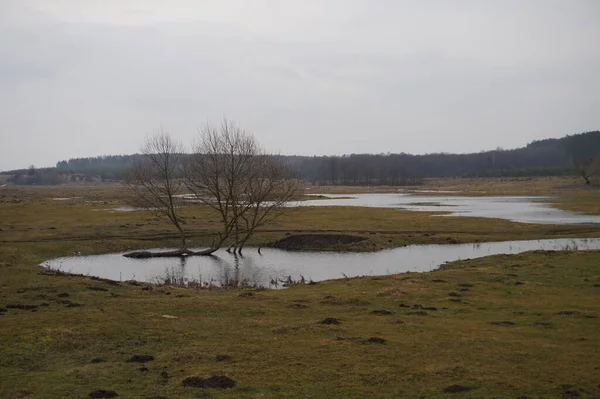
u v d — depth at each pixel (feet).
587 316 76.23
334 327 69.82
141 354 58.85
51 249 179.73
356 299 89.66
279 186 201.98
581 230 222.28
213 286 117.80
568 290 98.53
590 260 135.74
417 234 212.84
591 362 55.52
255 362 55.88
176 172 201.57
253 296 94.43
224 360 56.65
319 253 184.34
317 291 102.53
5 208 307.78
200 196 218.79
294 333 67.26
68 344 61.77
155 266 161.07
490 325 71.82
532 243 195.00
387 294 94.53
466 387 48.37
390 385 49.37
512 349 60.29
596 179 649.20
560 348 60.54
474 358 57.11
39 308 80.23
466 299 90.68
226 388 48.42
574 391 47.21
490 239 204.33
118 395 46.60
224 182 191.93
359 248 188.85
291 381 50.42
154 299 88.69
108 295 92.79
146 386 48.93
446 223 245.45
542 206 355.77
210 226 237.25
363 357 57.41
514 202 400.88
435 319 75.66
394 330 68.85
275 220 255.09
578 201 396.78
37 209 305.12
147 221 250.37
